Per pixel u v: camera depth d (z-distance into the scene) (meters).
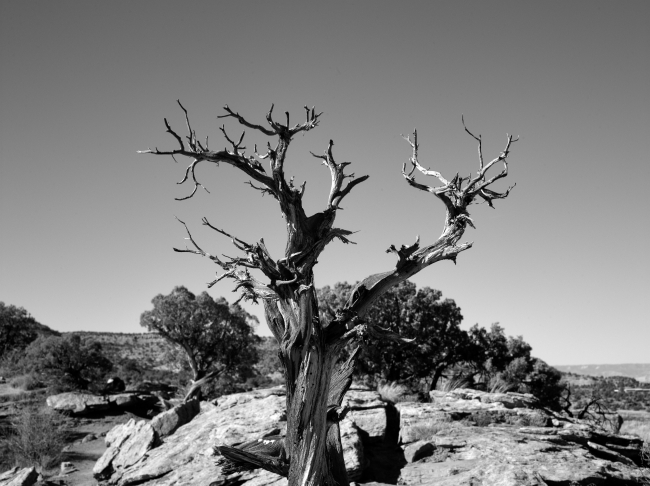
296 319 10.65
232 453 11.03
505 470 14.88
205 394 49.94
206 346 51.91
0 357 54.09
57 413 31.78
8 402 37.06
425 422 20.03
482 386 35.84
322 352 10.87
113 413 36.75
